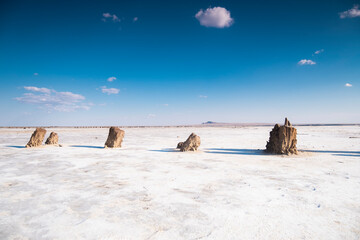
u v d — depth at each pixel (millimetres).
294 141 14508
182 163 11367
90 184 7461
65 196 6254
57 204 5648
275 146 15008
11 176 8492
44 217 4887
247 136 34500
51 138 20234
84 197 6172
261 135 36969
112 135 18688
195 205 5578
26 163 11156
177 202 5793
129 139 28359
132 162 11578
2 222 4637
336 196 6191
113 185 7352
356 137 28797
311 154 14203
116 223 4594
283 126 14578
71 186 7211
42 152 15188
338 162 11570
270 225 4477
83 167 10242
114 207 5457
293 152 14289
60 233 4176
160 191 6719
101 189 6906
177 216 4930
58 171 9391
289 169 9898
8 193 6496
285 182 7691
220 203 5703
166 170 9672
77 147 18516
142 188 7016
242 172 9305
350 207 5406
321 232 4191
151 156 13672
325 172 9258
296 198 6043
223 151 16344
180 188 7016
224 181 7852
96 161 11828
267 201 5828
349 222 4605
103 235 4098
